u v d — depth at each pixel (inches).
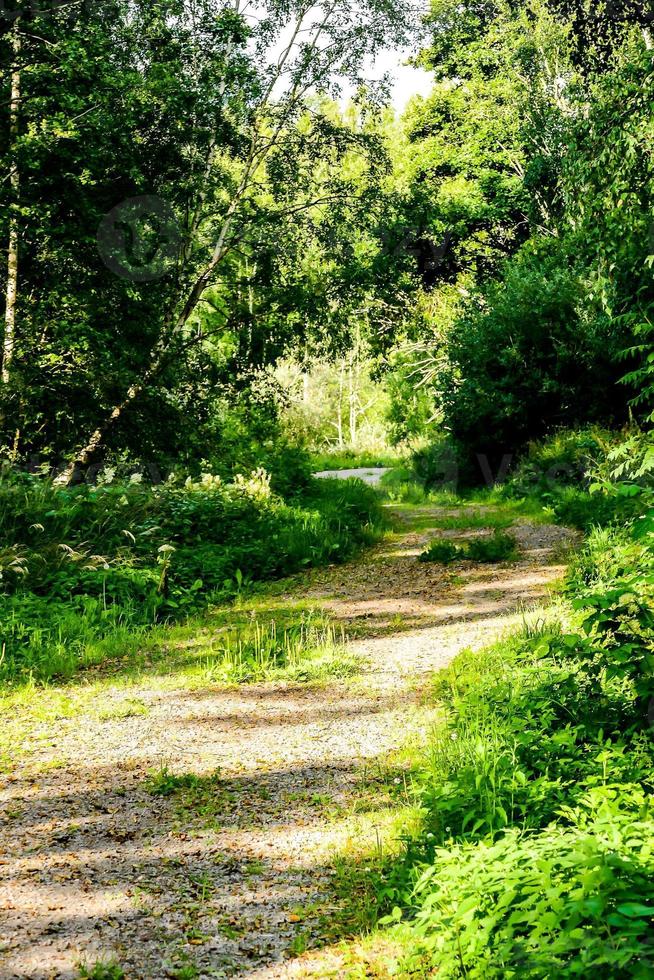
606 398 844.6
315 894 173.9
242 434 879.7
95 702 307.3
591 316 832.3
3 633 373.1
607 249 565.3
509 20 1342.3
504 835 164.6
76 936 161.3
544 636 307.3
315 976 145.5
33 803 223.6
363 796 218.1
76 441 732.0
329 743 258.5
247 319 800.9
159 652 370.9
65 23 676.1
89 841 200.8
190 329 807.1
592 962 106.5
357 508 748.6
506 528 644.7
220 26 719.7
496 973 121.9
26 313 713.6
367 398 2269.9
